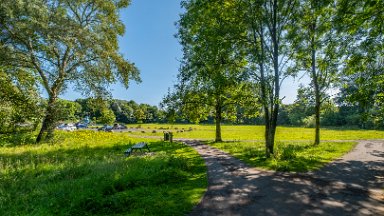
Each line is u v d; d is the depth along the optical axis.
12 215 7.05
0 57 20.00
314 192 9.45
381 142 29.06
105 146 22.86
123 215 7.23
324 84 25.70
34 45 23.31
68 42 22.39
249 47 18.84
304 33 17.58
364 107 14.84
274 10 17.53
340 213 7.40
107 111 33.41
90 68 26.34
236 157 18.00
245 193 9.34
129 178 10.05
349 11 11.83
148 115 132.12
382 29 11.60
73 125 62.25
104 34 26.80
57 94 26.45
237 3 17.64
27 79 24.33
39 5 20.42
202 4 18.44
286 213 7.41
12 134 22.03
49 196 8.39
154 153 19.28
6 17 19.02
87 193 8.19
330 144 25.67
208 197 8.88
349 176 11.93
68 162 13.97
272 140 17.94
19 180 10.48
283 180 11.23
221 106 31.38
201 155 19.16
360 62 13.39
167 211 7.51
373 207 7.89
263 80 17.70
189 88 27.44
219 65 19.66
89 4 29.67
